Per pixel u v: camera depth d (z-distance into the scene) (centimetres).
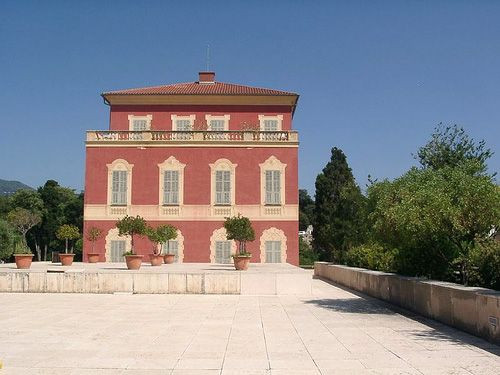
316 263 3644
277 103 4328
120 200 4003
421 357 918
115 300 1847
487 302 1077
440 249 1642
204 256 3956
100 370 826
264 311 1566
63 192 6525
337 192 5362
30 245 6216
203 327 1253
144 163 4031
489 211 1380
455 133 2142
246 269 2697
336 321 1359
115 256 3953
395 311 1584
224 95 4281
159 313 1509
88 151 4041
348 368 838
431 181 1501
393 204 1566
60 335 1137
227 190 4006
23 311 1538
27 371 818
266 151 4034
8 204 6494
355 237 3491
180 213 3991
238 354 944
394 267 2133
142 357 918
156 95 4278
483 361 886
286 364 866
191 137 4050
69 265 3225
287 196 4000
